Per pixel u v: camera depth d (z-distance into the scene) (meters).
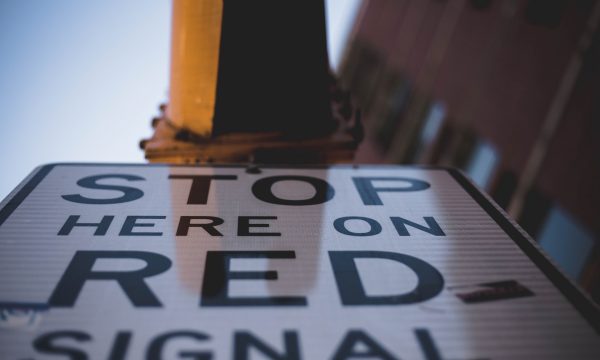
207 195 2.12
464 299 1.56
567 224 6.75
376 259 1.74
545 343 1.41
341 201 2.12
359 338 1.41
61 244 1.75
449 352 1.38
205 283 1.59
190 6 2.61
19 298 1.49
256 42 2.62
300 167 2.39
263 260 1.71
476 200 2.14
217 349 1.36
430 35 12.66
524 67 8.25
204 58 2.61
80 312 1.45
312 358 1.35
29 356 1.32
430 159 11.50
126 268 1.64
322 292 1.57
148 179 2.24
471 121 9.73
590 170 6.31
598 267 6.01
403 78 14.20
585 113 6.60
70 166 2.30
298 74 2.69
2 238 1.76
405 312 1.50
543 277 1.66
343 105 3.14
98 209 1.98
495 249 1.80
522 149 7.89
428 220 1.99
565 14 7.30
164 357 1.33
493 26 9.55
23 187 2.12
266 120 2.69
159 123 2.98
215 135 2.66
